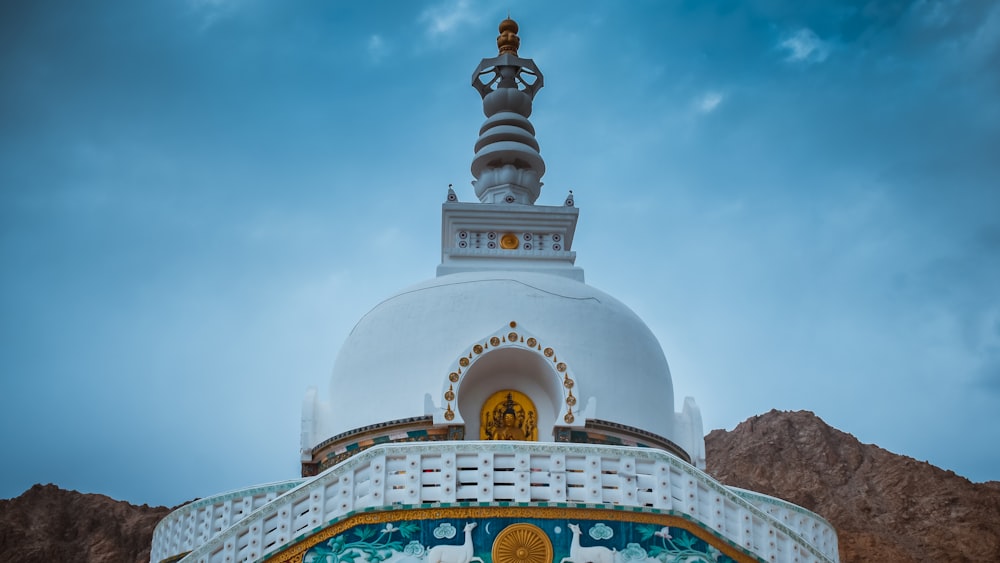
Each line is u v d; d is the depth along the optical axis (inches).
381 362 1044.5
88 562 2133.4
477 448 810.2
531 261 1198.9
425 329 1043.3
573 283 1109.1
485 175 1284.4
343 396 1064.8
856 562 2214.6
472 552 782.5
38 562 2101.4
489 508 794.8
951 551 2214.6
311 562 785.6
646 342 1096.2
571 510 798.5
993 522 2261.3
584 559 785.6
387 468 809.5
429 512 793.6
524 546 787.4
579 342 1041.5
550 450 812.6
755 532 820.6
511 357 985.5
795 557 818.2
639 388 1050.1
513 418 994.1
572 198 1235.2
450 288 1075.9
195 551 799.1
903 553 2218.3
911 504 2354.8
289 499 804.0
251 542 796.0
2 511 2224.4
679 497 816.9
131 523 2247.8
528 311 1051.3
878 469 2485.2
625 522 800.9
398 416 1011.9
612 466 816.3
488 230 1211.2
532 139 1312.7
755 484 2500.0
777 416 2721.5
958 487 2380.7
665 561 794.8
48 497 2297.0
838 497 2418.8
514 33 1385.3
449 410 962.7
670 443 1067.3
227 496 986.7
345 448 1037.8
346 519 794.8
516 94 1331.2
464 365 970.7
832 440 2610.7
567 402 967.0
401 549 784.9
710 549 805.2
